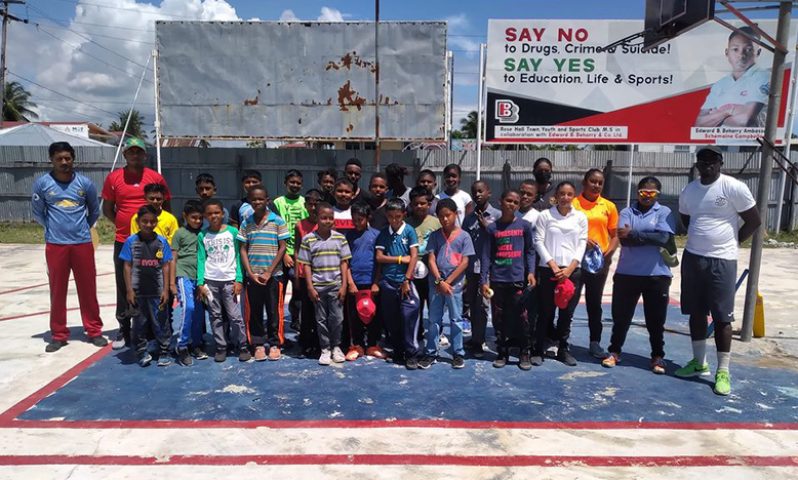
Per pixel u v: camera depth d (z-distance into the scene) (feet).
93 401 13.69
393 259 15.78
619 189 45.44
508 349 16.89
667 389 14.62
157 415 12.91
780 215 45.96
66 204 17.31
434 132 39.50
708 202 14.47
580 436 12.01
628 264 15.79
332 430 12.21
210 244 16.11
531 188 16.69
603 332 20.08
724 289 14.39
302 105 39.96
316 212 16.44
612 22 38.96
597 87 39.68
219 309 16.33
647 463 10.95
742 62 39.06
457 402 13.70
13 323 20.90
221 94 40.14
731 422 12.73
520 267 15.66
